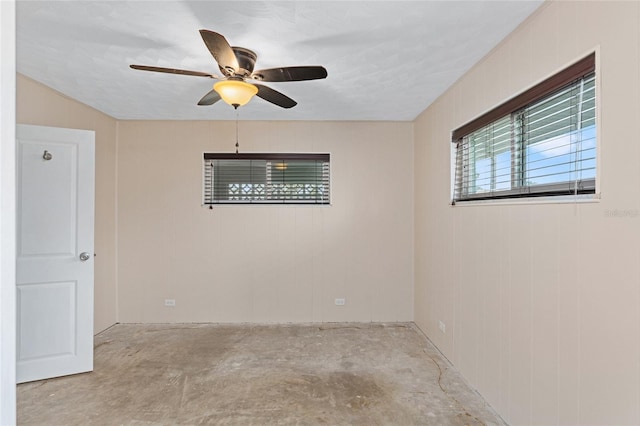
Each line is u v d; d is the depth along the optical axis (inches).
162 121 148.4
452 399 87.9
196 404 85.6
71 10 67.2
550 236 64.5
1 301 18.4
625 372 49.3
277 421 78.7
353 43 80.7
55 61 90.6
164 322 148.3
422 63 91.8
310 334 134.6
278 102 94.6
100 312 137.3
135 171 147.7
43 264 99.0
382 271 150.9
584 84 58.9
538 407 67.2
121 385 95.0
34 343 97.6
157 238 148.3
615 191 50.8
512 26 73.5
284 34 76.6
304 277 150.1
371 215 150.8
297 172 151.4
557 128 65.7
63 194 102.2
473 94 95.1
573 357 58.7
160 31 75.4
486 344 87.0
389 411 82.5
